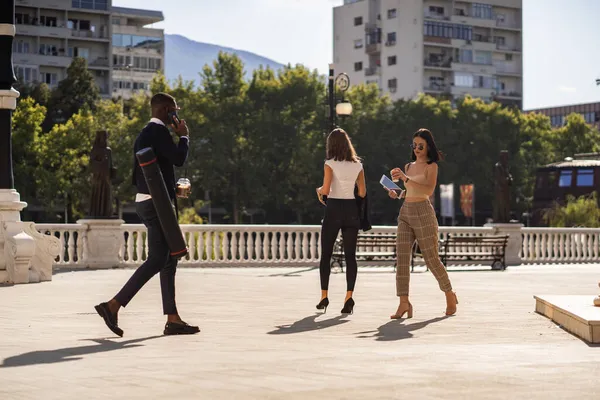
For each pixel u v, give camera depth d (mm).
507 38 137875
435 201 96875
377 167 95625
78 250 23734
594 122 179625
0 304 12492
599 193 73625
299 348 7855
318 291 15414
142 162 8797
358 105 97438
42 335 8828
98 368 6582
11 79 17094
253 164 87750
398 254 11195
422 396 5445
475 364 6836
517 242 28906
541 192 82625
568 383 5945
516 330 9484
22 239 17109
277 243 26328
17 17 117062
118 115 88250
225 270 23531
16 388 5723
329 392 5578
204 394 5504
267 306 12398
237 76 92688
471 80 133000
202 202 88000
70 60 119562
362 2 136000
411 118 97438
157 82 91375
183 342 8289
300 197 89375
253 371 6438
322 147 88688
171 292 9016
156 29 142000
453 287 16734
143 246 25422
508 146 101000
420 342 8398
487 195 99750
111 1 122812
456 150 98250
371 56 136250
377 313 11531
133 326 9680
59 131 82625
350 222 11680
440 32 130625
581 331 8766
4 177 17188
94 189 23906
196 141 89375
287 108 91750
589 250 30281
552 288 16500
